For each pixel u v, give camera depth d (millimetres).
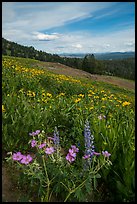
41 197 3035
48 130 4977
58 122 5547
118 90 23922
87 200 3166
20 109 5039
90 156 3199
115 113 6492
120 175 3416
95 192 3332
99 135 4074
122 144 3605
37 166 3010
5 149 4012
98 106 7043
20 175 3244
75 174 3137
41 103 6781
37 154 3334
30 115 4832
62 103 6977
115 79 42688
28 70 14141
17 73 11648
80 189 2930
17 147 4230
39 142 3418
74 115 5887
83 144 4145
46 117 5312
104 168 3477
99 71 63125
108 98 9633
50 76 13703
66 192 3113
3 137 4086
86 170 3076
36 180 3262
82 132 4809
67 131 5223
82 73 38125
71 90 10805
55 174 3125
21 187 3258
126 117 6164
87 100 8508
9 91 7316
